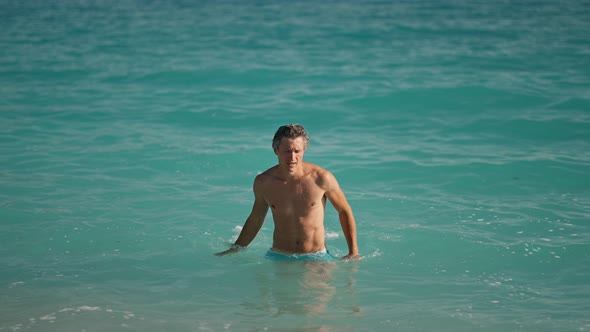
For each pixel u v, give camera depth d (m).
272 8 109.75
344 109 43.72
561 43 67.94
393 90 48.16
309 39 74.94
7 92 49.59
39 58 64.19
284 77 54.19
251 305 18.33
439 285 19.64
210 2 121.81
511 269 20.75
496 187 28.81
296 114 42.75
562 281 19.77
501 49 65.31
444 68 56.53
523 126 38.59
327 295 18.98
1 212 25.72
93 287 19.50
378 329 16.91
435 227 24.38
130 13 105.19
